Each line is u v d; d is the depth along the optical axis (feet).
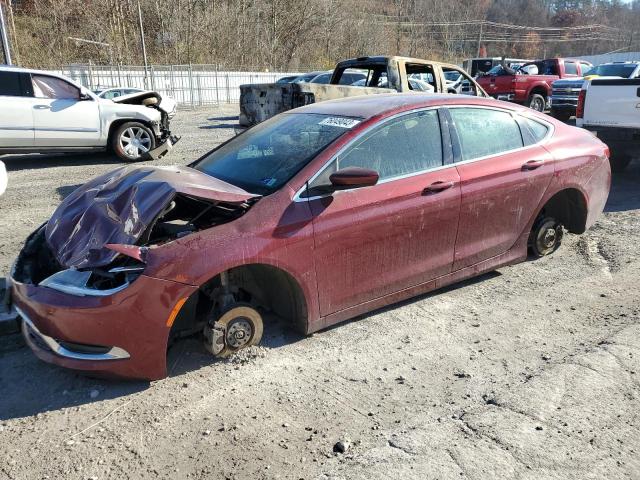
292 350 12.02
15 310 11.59
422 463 8.50
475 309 14.01
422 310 13.96
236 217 10.95
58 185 28.99
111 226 10.75
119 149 35.88
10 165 35.42
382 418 9.73
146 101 40.22
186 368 11.31
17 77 32.89
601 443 8.94
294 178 11.56
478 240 14.40
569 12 298.76
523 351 11.97
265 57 147.54
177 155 38.34
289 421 9.66
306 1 156.87
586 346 12.10
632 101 26.17
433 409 9.96
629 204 24.02
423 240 13.16
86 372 10.03
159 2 132.05
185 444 9.10
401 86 29.73
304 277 11.41
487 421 9.50
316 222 11.43
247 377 11.00
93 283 10.16
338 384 10.78
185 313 11.03
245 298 12.53
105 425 9.59
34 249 12.02
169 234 11.14
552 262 17.11
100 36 123.24
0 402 10.30
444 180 13.30
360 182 11.19
